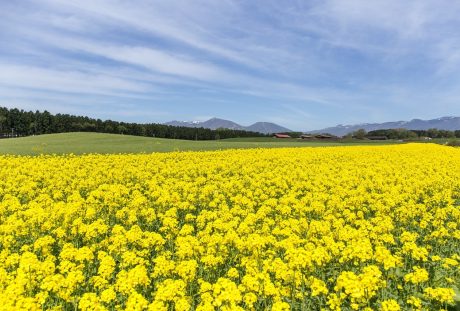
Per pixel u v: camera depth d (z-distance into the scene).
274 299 9.18
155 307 7.96
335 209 18.72
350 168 33.91
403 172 30.83
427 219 16.27
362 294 8.85
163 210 19.03
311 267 10.73
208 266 11.23
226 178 27.42
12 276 9.84
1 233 13.99
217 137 163.50
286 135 166.50
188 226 14.25
